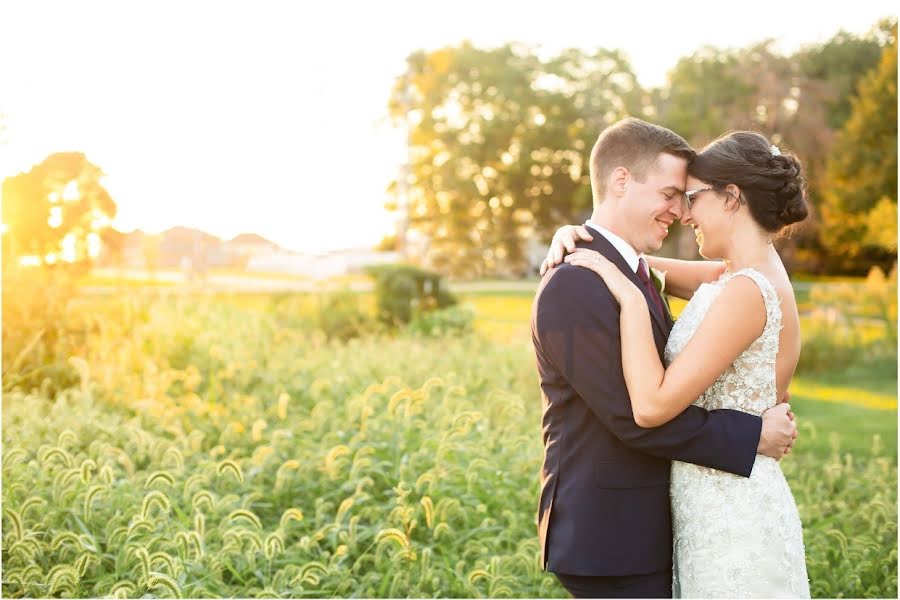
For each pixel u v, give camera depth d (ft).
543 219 67.67
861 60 54.39
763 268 7.80
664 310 8.38
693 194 7.92
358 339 29.22
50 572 8.59
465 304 36.09
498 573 9.50
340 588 9.39
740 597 7.38
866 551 11.14
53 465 10.77
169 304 24.79
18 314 18.69
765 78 54.24
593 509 7.37
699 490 7.60
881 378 30.91
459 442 12.26
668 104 58.70
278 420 16.03
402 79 60.90
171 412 14.64
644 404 7.00
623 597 7.41
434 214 66.18
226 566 9.50
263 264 51.67
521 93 64.39
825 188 47.47
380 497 11.83
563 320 7.34
